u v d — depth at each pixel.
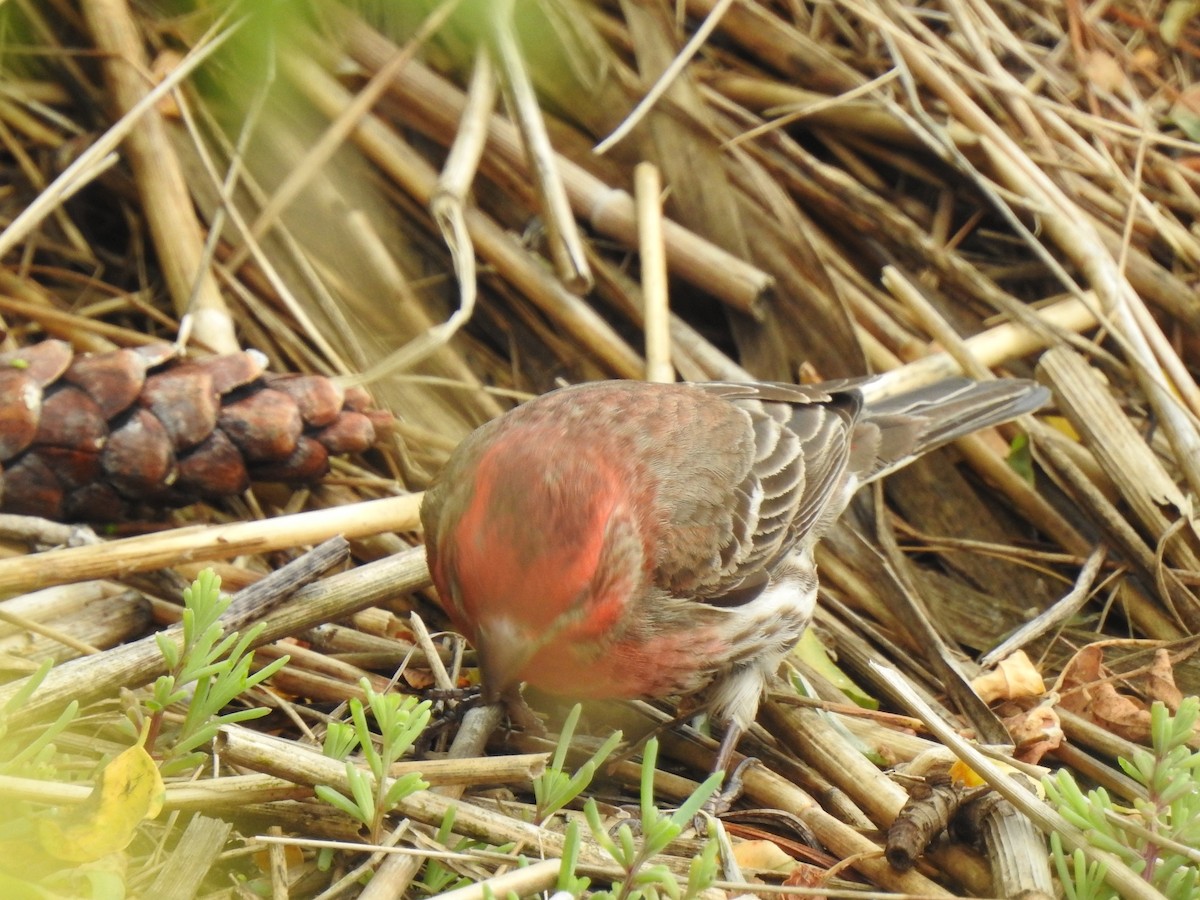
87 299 10.87
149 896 6.18
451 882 6.54
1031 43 13.85
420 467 10.48
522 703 8.12
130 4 11.59
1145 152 13.05
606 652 7.55
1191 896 6.30
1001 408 10.91
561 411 8.36
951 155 11.95
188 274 10.48
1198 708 6.69
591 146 12.23
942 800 7.28
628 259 12.09
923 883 7.07
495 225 11.63
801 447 9.50
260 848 6.48
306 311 10.90
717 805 7.95
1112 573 10.54
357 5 11.99
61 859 5.53
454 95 11.72
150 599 8.20
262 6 9.73
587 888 6.52
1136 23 13.91
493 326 11.71
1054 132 13.05
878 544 10.68
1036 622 9.95
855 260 12.76
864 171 13.07
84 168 10.03
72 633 7.66
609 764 8.12
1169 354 11.31
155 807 5.57
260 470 9.17
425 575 8.34
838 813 7.99
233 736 6.34
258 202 11.15
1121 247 12.26
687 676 8.21
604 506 7.11
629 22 12.29
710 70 13.16
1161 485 10.56
